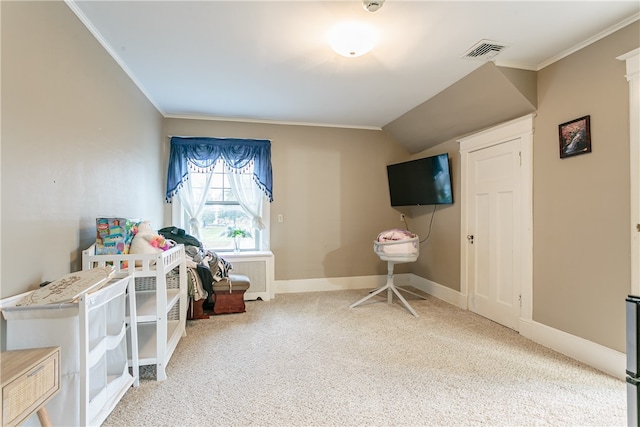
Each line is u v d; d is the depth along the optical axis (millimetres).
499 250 3236
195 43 2391
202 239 4348
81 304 1417
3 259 1389
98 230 2037
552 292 2654
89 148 2111
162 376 2121
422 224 4645
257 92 3381
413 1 1916
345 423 1709
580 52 2422
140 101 3156
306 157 4590
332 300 4105
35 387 1196
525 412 1803
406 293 4477
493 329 3086
